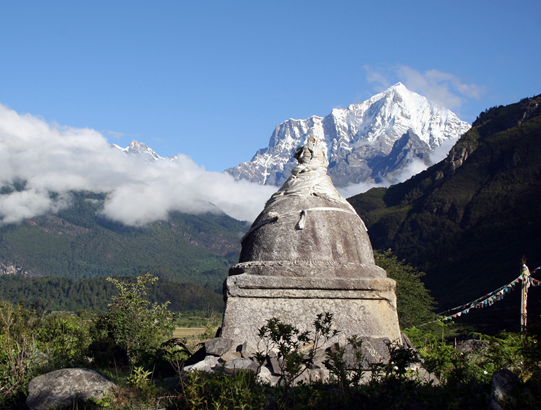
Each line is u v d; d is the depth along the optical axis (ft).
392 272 103.45
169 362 36.22
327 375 27.22
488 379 27.99
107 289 337.72
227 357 29.35
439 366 27.35
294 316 30.99
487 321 115.96
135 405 25.98
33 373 31.45
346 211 35.35
